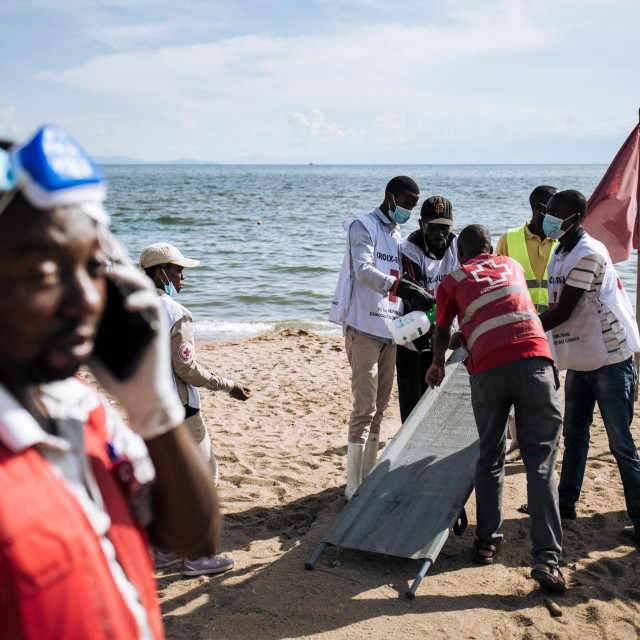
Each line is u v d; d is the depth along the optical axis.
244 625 3.69
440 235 5.23
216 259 22.08
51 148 0.85
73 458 0.99
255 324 13.43
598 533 4.68
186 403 4.27
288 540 4.75
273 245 26.03
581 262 4.35
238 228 33.38
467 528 4.89
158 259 4.23
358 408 5.13
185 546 1.20
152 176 163.50
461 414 5.43
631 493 4.49
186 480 1.13
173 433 1.10
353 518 4.43
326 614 3.78
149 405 1.06
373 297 4.99
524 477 5.59
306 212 45.09
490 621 3.71
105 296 0.99
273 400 7.97
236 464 6.06
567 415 4.86
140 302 1.00
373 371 5.07
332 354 10.24
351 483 5.17
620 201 6.09
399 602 3.89
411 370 5.64
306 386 8.52
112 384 1.05
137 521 1.15
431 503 4.46
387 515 4.41
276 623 3.70
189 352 4.16
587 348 4.45
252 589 4.05
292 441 6.65
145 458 1.12
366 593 3.99
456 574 4.20
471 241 4.45
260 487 5.63
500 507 4.31
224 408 7.68
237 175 181.75
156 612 1.09
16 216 0.84
